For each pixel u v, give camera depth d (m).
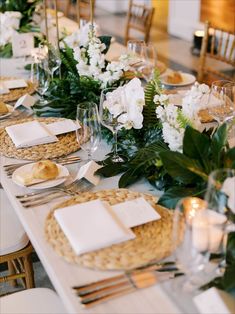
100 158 1.83
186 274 1.13
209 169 1.33
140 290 1.15
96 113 1.66
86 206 1.38
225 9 5.78
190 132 1.36
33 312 1.50
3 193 2.21
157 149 1.63
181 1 6.57
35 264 2.51
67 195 1.58
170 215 1.38
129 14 4.06
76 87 2.14
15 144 1.87
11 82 2.57
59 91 2.21
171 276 1.18
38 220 1.45
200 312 1.07
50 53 2.37
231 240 1.18
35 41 3.19
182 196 1.34
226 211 1.15
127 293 1.14
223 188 1.14
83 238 1.27
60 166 1.72
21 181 1.63
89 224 1.31
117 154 1.80
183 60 5.80
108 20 7.98
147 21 3.86
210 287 1.13
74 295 1.15
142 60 2.51
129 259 1.22
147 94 1.79
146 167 1.60
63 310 1.50
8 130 1.96
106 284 1.17
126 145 1.80
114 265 1.21
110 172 1.68
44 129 1.95
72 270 1.22
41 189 1.61
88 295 1.14
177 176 1.33
